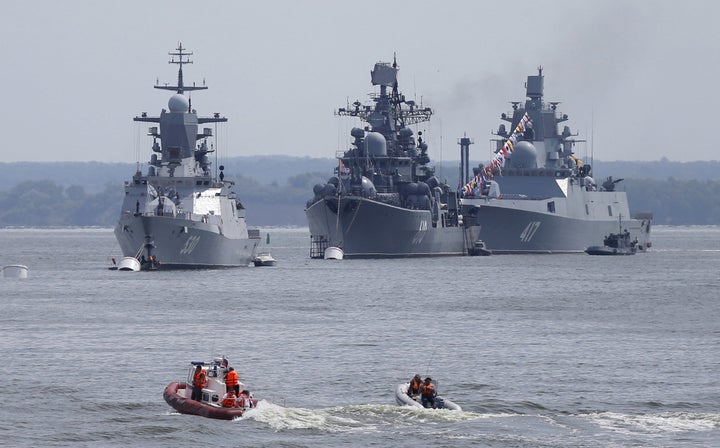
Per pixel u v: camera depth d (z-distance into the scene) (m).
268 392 161.25
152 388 162.38
